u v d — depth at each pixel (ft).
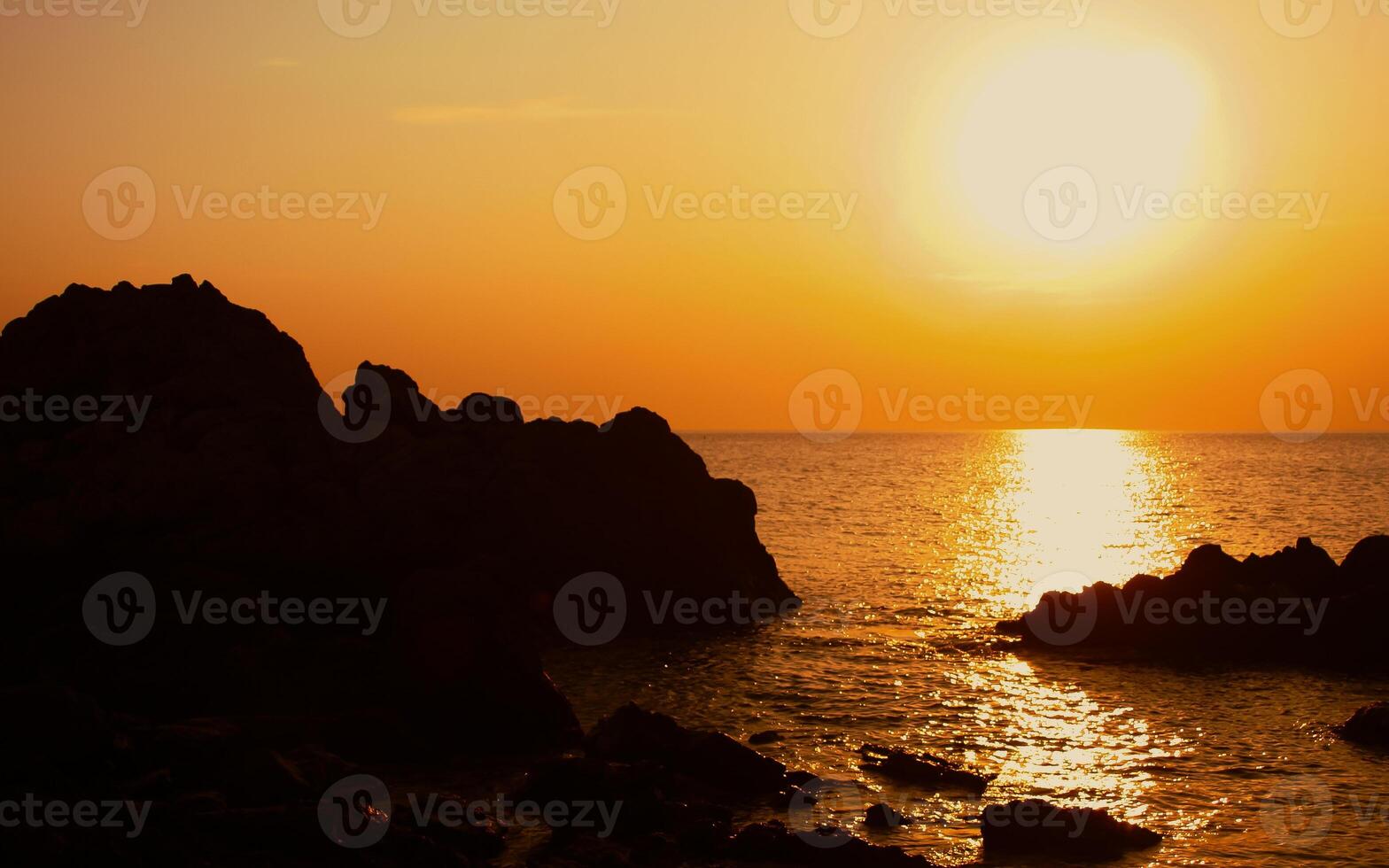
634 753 70.13
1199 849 58.80
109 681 75.92
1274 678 102.94
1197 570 123.95
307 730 70.85
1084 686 99.25
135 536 98.07
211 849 50.08
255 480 103.65
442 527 115.65
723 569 133.69
